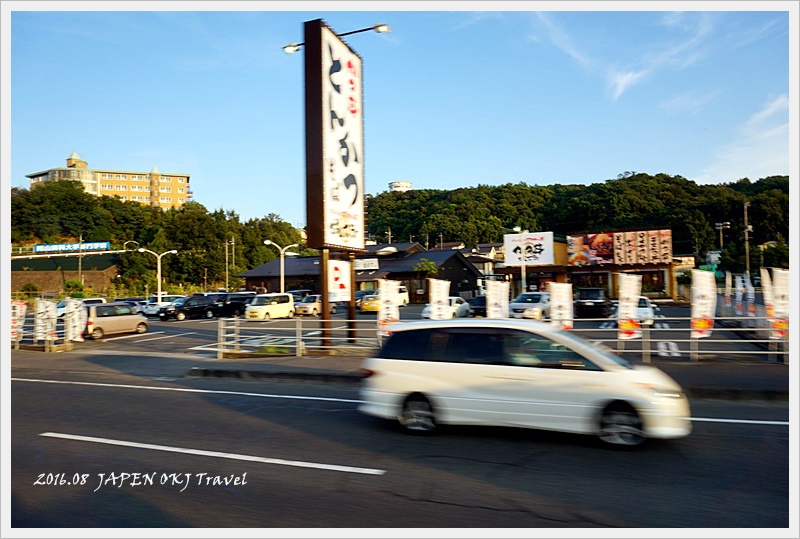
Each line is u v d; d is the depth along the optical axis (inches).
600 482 218.5
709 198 2800.2
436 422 287.1
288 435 294.5
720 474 226.4
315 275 2101.4
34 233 3243.1
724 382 393.1
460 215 3503.9
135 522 186.4
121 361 613.9
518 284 1857.8
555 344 274.5
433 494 208.2
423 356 293.9
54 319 725.3
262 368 507.8
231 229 3405.5
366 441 280.2
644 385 257.8
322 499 204.7
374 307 1489.9
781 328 478.6
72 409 368.2
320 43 577.9
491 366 279.1
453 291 2122.3
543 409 267.7
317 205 580.4
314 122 581.0
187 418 338.3
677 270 2289.6
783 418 319.6
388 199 4320.9
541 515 188.9
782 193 2640.3
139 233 3316.9
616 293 1724.9
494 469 235.3
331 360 549.0
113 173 5118.1
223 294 1553.9
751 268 2326.5
